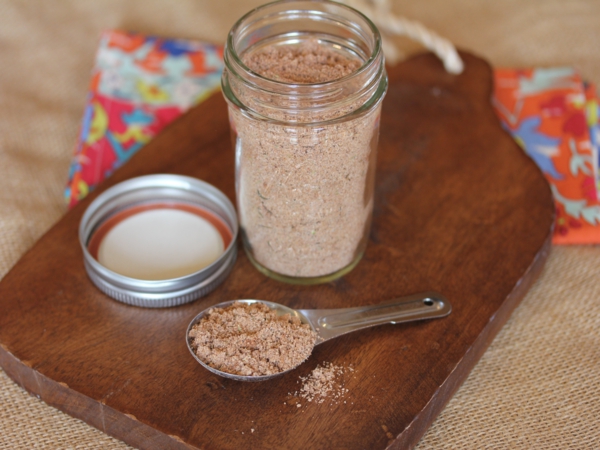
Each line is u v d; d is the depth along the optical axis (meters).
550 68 0.54
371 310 0.35
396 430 0.31
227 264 0.37
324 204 0.34
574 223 0.43
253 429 0.31
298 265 0.36
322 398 0.32
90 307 0.36
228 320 0.34
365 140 0.33
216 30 0.60
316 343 0.34
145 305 0.36
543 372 0.37
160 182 0.40
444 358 0.34
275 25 0.35
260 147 0.32
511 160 0.44
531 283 0.39
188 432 0.31
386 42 0.52
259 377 0.32
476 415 0.35
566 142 0.48
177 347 0.34
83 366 0.33
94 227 0.39
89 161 0.47
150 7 0.62
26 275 0.37
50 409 0.35
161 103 0.51
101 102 0.51
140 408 0.32
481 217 0.40
